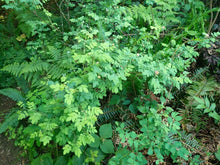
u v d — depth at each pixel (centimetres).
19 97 252
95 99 195
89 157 204
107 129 224
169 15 290
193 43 226
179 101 263
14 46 353
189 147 219
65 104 173
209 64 267
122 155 200
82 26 245
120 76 172
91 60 169
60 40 327
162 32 306
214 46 256
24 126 257
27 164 233
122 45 272
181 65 213
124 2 330
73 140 176
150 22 267
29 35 360
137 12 283
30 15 346
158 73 184
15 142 241
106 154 216
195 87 257
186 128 239
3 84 306
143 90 253
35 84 269
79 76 215
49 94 230
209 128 239
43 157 218
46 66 271
